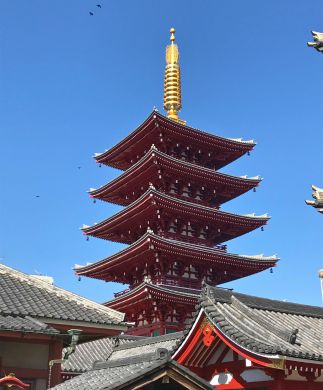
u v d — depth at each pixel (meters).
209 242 52.53
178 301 46.41
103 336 16.61
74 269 55.44
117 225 53.84
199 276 50.66
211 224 52.44
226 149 56.91
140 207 49.19
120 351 36.94
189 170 51.38
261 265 52.12
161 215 49.28
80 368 34.12
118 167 60.50
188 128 53.25
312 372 15.02
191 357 16.25
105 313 16.83
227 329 15.02
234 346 14.77
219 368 16.23
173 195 52.69
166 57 64.62
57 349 14.84
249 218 52.81
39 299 16.66
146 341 35.09
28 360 14.45
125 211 51.03
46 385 14.39
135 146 55.84
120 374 12.13
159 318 47.38
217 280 52.22
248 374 15.27
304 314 19.56
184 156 56.06
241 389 15.33
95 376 13.12
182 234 51.53
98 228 55.25
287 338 14.76
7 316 14.70
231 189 55.72
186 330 16.25
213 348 16.17
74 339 14.14
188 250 47.69
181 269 49.66
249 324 15.77
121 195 57.00
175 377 10.55
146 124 52.12
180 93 62.50
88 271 54.62
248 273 53.41
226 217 51.66
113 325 16.02
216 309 16.02
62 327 15.42
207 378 16.59
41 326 14.07
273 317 17.84
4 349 14.25
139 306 48.25
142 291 45.31
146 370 10.34
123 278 54.25
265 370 14.52
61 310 16.05
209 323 15.69
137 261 50.16
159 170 50.19
